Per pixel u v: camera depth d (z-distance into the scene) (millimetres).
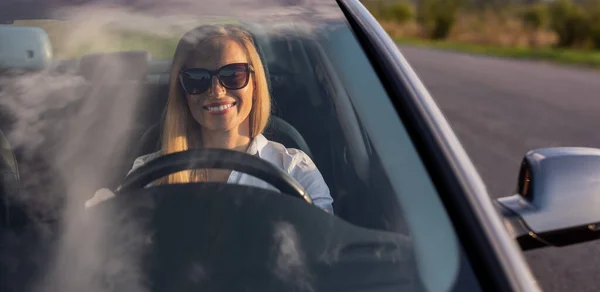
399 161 1410
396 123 1478
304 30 1738
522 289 1164
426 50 23688
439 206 1314
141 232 1309
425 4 35844
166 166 1476
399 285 1247
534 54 20859
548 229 1617
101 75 1713
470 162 1375
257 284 1230
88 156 1556
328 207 1612
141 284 1224
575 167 1664
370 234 1346
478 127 8062
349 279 1258
